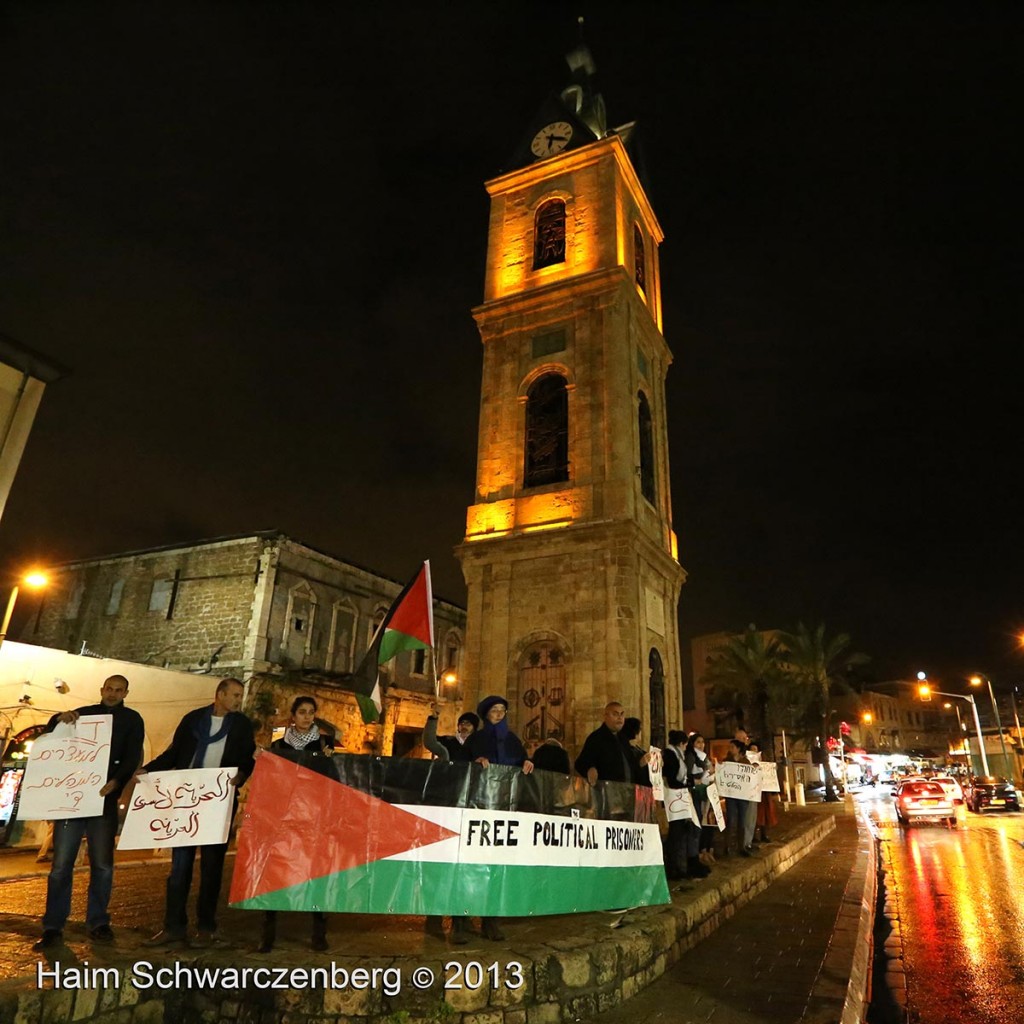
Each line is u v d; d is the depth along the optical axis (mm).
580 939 6184
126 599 26734
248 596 24703
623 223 23078
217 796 6035
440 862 6051
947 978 7633
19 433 13258
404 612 8500
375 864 5914
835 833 20875
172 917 5988
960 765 67625
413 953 5645
